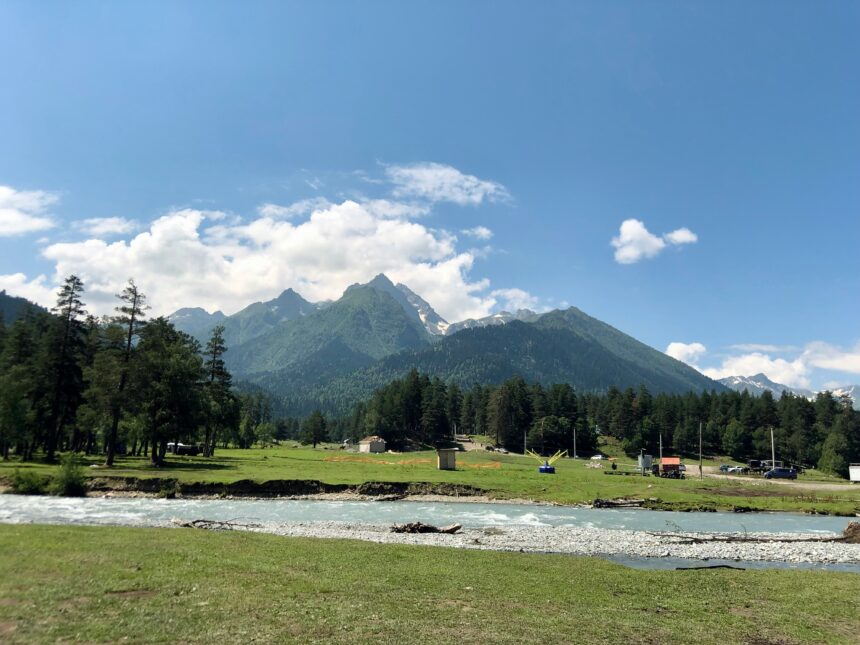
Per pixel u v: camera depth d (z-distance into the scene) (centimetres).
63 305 7181
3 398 6469
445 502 5756
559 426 17450
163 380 6825
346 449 18425
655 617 1706
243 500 5284
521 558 2534
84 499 4822
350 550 2430
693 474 11644
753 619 1759
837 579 2383
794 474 11175
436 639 1313
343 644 1224
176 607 1386
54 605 1336
